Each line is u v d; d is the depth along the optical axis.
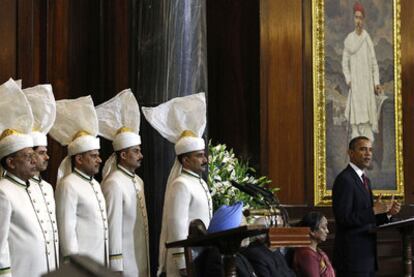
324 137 17.94
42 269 8.74
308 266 11.52
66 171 10.24
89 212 9.97
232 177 13.84
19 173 8.80
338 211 12.58
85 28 15.10
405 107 19.17
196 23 13.48
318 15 17.98
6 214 8.51
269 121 17.38
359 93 18.47
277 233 7.43
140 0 13.34
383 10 18.88
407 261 12.32
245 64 17.48
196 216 11.05
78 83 14.98
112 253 10.48
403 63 19.23
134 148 11.10
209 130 17.47
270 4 17.53
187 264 8.39
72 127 10.27
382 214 12.99
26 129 8.91
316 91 17.91
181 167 11.30
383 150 18.75
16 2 14.11
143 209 11.16
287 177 17.52
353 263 12.44
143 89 13.18
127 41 15.15
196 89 13.40
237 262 9.12
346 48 18.33
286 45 17.64
